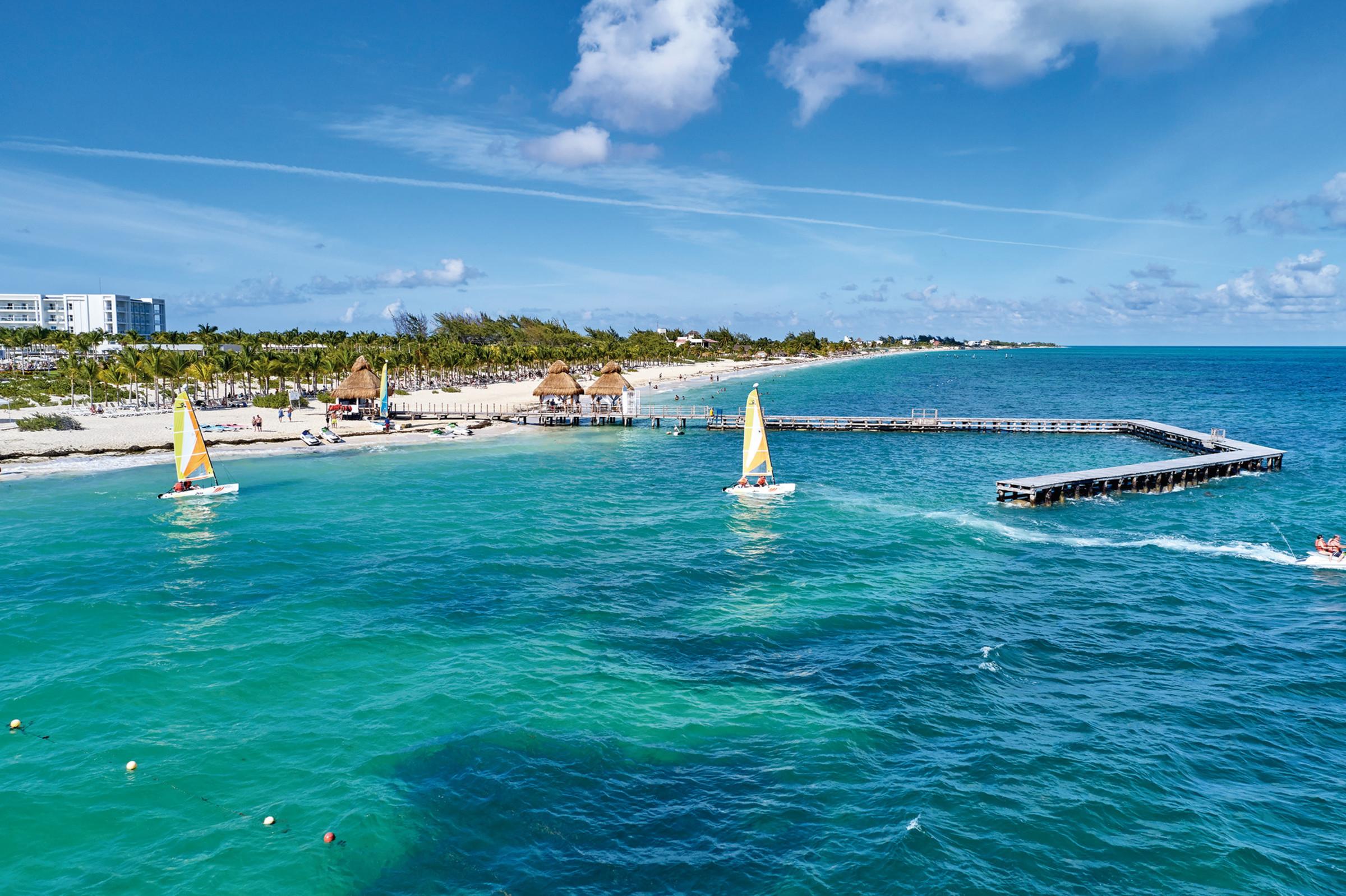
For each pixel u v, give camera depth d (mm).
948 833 16844
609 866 15969
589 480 56750
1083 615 29562
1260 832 17094
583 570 34688
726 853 16344
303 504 47750
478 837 16828
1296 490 52812
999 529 42344
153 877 15461
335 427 81750
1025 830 16969
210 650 25797
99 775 18766
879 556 37125
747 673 24578
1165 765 19547
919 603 30703
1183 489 53219
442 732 20859
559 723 21391
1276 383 177750
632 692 23250
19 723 21000
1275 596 31719
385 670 24500
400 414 91938
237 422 82188
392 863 15977
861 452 69812
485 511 46094
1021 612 29875
